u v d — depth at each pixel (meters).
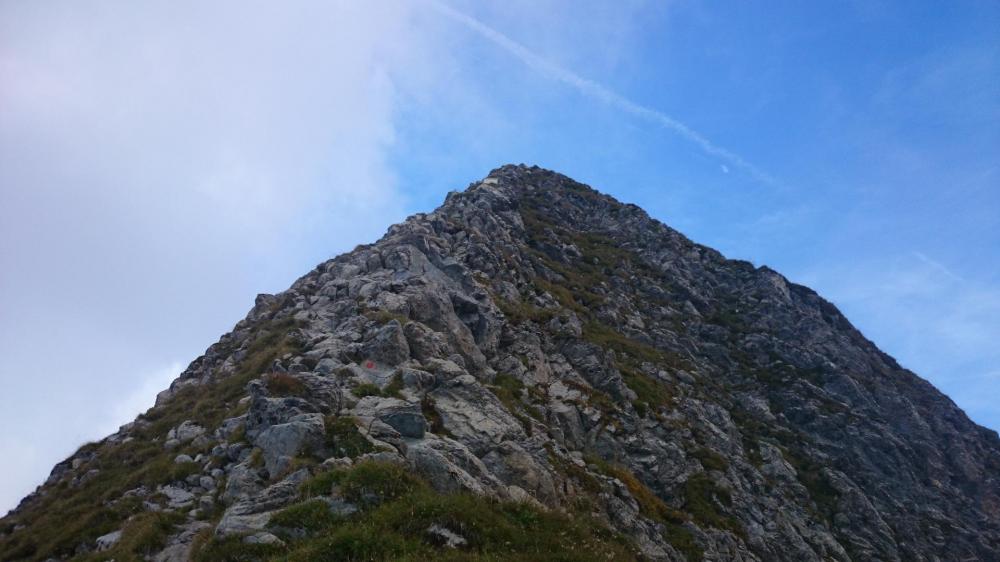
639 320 68.88
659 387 53.00
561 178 113.81
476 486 24.33
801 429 61.81
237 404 34.59
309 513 19.86
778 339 75.44
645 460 41.66
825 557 44.50
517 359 44.12
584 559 20.97
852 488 52.97
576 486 32.53
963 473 65.75
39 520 29.08
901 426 68.44
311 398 28.02
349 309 40.69
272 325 43.31
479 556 19.20
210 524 23.22
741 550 38.81
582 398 43.88
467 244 57.56
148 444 34.41
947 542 54.03
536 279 62.59
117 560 22.38
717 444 49.81
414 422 27.00
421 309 41.28
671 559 32.97
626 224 98.94
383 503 20.48
